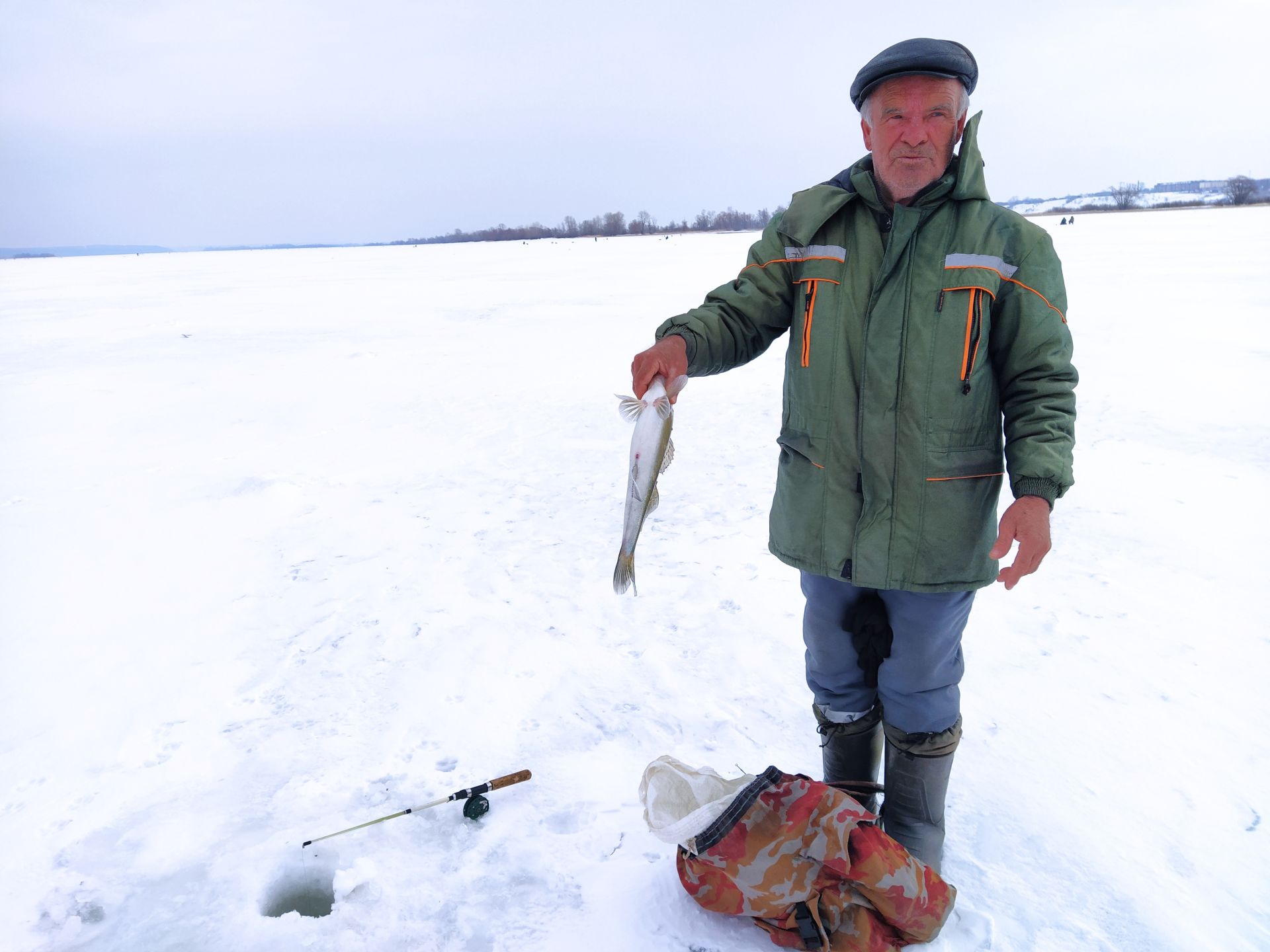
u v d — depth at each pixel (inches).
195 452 326.0
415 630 172.1
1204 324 510.0
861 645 92.4
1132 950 87.8
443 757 128.3
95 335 738.2
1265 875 98.4
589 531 228.1
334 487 276.5
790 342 93.9
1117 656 150.0
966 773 118.9
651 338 601.3
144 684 152.6
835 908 85.1
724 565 199.8
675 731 132.6
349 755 129.6
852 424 87.9
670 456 82.1
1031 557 79.5
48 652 165.0
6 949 93.5
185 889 102.0
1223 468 250.1
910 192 82.5
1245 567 185.3
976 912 92.5
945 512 85.7
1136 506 223.1
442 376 482.0
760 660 153.7
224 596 191.6
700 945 89.1
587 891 98.6
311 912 106.5
